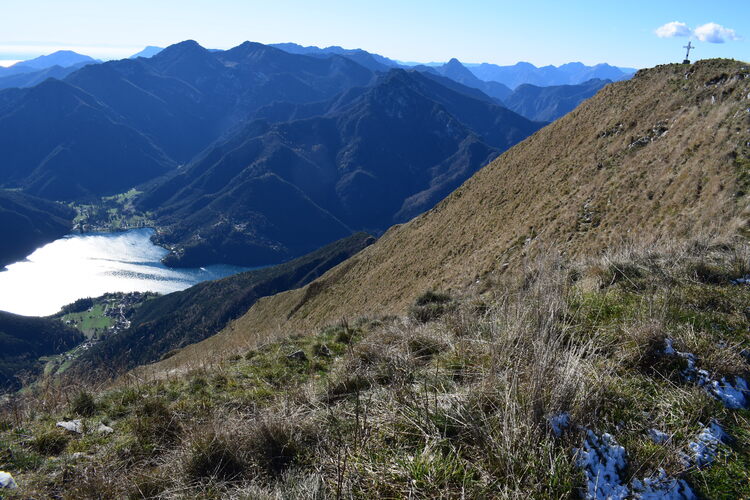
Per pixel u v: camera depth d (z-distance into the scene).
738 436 2.85
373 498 2.60
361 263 49.25
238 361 6.86
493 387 3.32
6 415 4.73
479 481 2.56
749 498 2.39
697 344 3.78
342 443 3.22
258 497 2.79
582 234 20.27
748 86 20.58
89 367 6.33
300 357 6.68
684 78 27.45
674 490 2.42
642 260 6.38
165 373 6.45
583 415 2.88
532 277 5.82
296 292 53.81
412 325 6.66
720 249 6.93
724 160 15.52
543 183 30.88
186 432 3.98
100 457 3.81
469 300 8.01
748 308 4.48
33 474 3.58
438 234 39.31
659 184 18.67
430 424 3.10
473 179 45.56
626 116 29.47
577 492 2.44
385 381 4.54
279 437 3.36
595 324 4.44
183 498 3.04
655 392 3.29
